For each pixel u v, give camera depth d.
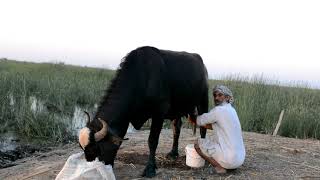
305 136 11.11
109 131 5.56
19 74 17.25
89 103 14.72
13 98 13.19
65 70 22.38
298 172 7.18
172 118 7.31
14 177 6.71
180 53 7.24
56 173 6.82
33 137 10.29
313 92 16.92
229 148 6.57
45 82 15.83
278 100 13.58
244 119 11.84
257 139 9.95
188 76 7.10
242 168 7.17
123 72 6.27
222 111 6.58
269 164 7.56
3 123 10.96
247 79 17.20
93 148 5.46
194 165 6.98
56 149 9.20
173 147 7.74
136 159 7.64
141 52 6.46
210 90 14.49
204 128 7.55
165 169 7.02
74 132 10.95
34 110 11.92
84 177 5.46
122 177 6.54
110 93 6.17
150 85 6.32
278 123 11.06
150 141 6.61
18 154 8.89
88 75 20.94
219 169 6.74
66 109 13.31
